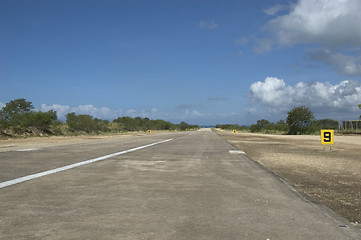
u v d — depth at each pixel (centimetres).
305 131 5606
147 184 707
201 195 600
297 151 1812
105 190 637
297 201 567
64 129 4928
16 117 3756
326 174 942
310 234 389
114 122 8469
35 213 464
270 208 513
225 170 952
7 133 3525
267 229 405
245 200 565
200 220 438
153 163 1105
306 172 983
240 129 10906
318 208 520
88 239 360
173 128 14425
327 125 5916
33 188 649
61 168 952
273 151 1798
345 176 906
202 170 944
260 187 693
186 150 1717
